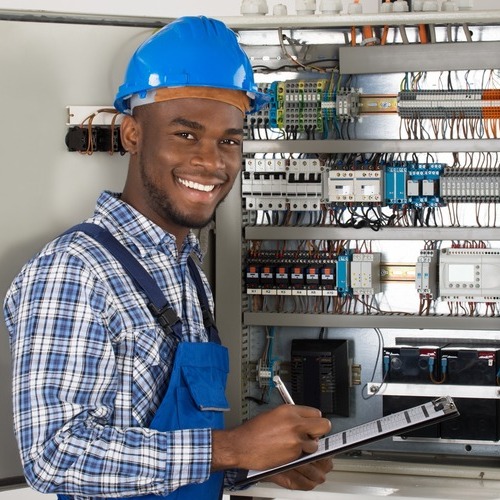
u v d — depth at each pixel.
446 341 2.65
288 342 2.71
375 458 2.55
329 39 2.63
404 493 2.28
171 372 1.63
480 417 2.54
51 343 1.48
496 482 2.39
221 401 1.70
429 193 2.58
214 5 3.66
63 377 1.47
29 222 2.41
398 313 2.64
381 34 2.58
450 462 2.53
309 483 1.97
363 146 2.52
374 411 2.67
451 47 2.46
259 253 2.68
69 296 1.50
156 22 2.47
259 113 2.64
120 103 1.77
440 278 2.58
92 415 1.50
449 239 2.53
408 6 2.68
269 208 2.64
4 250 2.38
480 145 2.47
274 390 2.71
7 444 2.33
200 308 1.82
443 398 1.66
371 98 2.64
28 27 2.39
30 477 1.47
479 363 2.55
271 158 2.64
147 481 1.46
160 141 1.64
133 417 1.57
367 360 2.68
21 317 1.52
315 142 2.53
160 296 1.62
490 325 2.48
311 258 2.66
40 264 1.54
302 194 2.61
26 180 2.40
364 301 2.69
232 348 2.57
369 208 2.68
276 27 2.51
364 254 2.60
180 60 1.64
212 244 2.64
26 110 2.39
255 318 2.58
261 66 2.67
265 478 2.00
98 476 1.44
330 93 2.59
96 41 2.44
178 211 1.65
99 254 1.58
